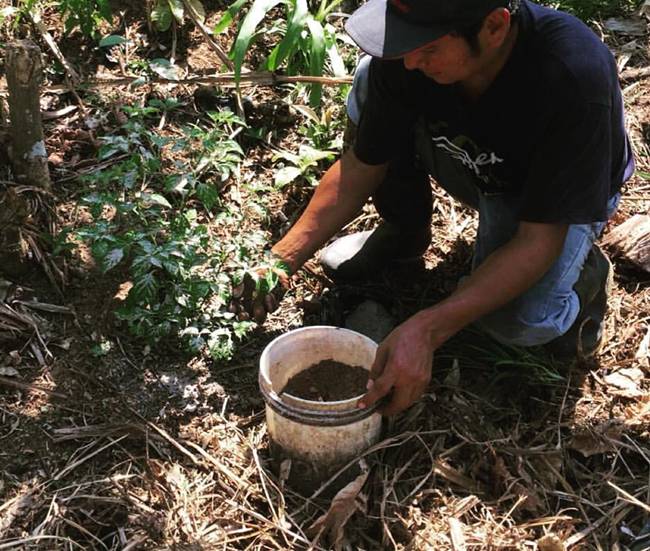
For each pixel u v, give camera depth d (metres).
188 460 2.36
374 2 1.92
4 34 3.41
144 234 2.53
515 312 2.44
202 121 3.32
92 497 2.22
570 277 2.42
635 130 3.54
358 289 2.86
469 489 2.32
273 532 2.20
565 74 1.96
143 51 3.54
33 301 2.66
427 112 2.27
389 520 2.22
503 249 2.14
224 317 2.62
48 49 3.43
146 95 3.37
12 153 2.86
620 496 2.30
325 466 2.23
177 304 2.58
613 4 4.08
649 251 2.96
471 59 1.89
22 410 2.42
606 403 2.56
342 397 2.31
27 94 2.67
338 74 3.28
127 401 2.47
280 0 3.15
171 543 2.15
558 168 2.03
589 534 2.23
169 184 2.67
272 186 3.18
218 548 2.15
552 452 2.39
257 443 2.41
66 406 2.44
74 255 2.79
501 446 2.40
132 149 3.14
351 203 2.56
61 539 2.14
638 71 3.81
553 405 2.55
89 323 2.64
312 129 3.29
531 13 1.99
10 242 2.66
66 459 2.32
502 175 2.29
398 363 2.04
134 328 2.51
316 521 2.19
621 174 2.38
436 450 2.40
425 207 2.83
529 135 2.09
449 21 1.78
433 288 2.93
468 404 2.52
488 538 2.18
